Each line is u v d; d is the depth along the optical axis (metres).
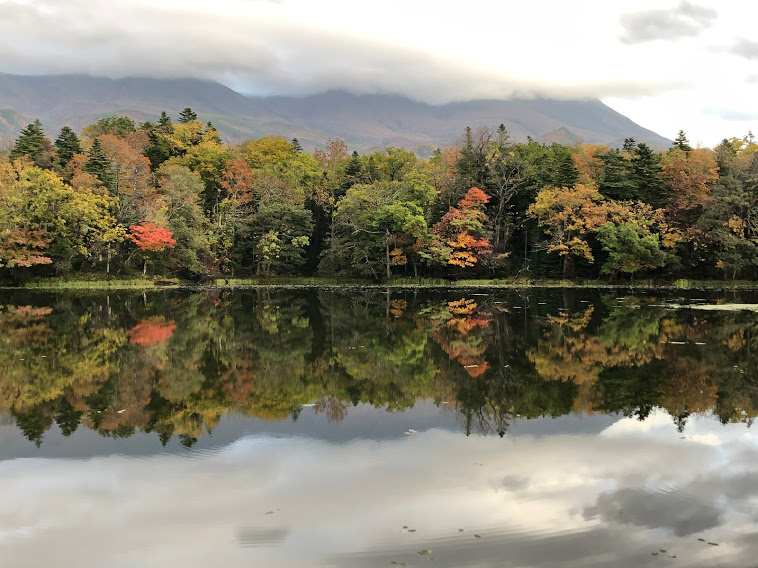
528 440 11.55
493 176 65.00
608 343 22.45
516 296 44.59
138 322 28.83
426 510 8.49
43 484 9.58
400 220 57.34
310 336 24.53
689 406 13.91
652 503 8.67
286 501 8.84
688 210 59.12
